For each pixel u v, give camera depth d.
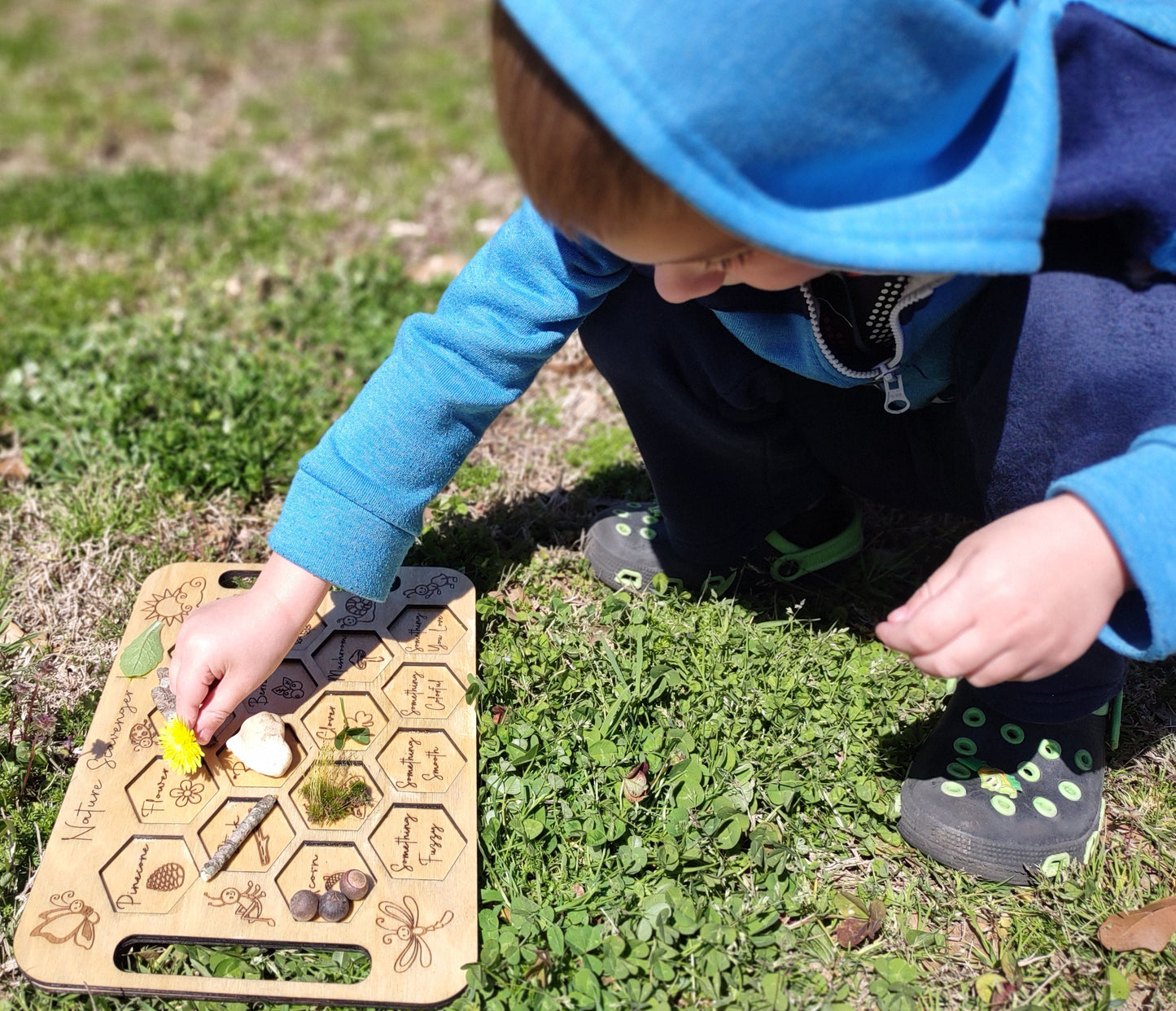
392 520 1.51
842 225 0.97
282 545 1.50
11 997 1.37
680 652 1.76
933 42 0.93
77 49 4.76
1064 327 1.20
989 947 1.44
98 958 1.37
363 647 1.74
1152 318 1.17
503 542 2.06
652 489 2.17
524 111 0.98
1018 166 1.01
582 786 1.59
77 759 1.61
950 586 1.10
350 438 1.50
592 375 2.56
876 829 1.58
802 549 1.89
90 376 2.46
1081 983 1.40
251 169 3.65
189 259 3.01
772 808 1.58
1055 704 1.51
